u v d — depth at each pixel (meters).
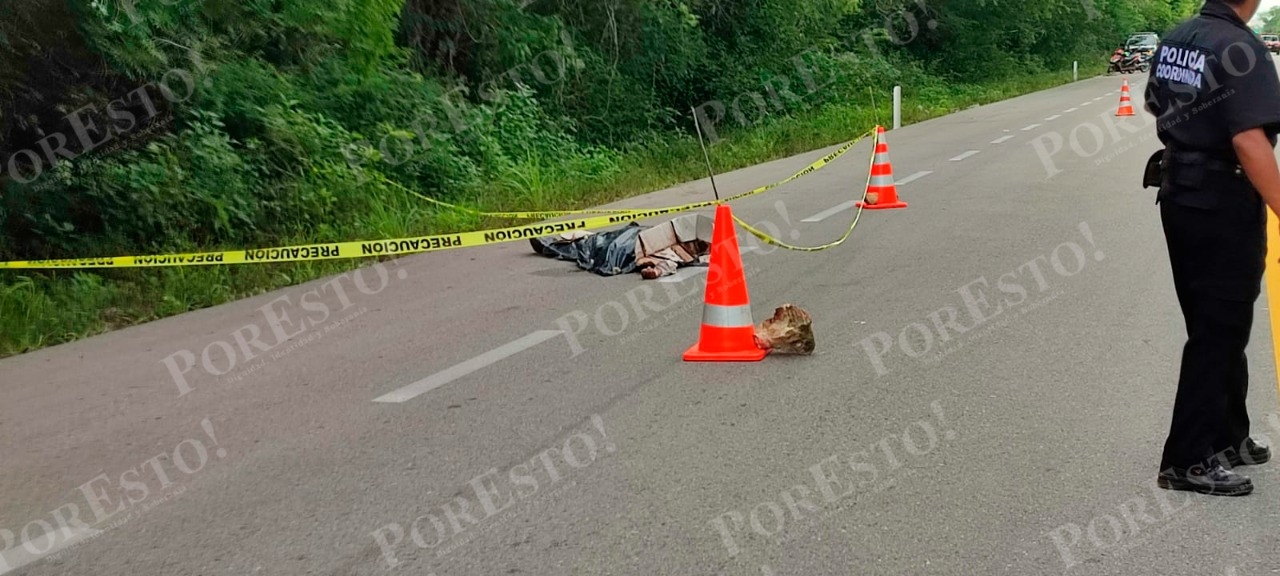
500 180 14.63
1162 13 66.12
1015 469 4.23
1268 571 3.37
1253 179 3.52
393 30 15.05
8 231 9.00
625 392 5.47
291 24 12.78
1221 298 3.75
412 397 5.58
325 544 3.88
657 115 20.95
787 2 24.94
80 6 9.21
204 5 11.52
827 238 9.62
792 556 3.60
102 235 9.61
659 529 3.85
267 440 5.04
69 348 7.29
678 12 21.86
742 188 14.27
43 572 3.80
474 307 7.71
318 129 12.35
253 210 10.85
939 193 12.09
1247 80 3.51
